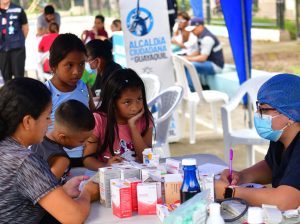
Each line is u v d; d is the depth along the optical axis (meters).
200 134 6.87
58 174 2.55
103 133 3.05
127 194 2.22
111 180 2.33
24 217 2.08
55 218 2.21
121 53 7.18
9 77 9.32
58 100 3.44
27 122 2.04
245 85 4.73
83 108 2.62
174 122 6.39
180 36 9.58
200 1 9.11
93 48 4.55
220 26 11.14
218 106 8.48
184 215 1.91
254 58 9.54
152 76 5.54
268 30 9.66
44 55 9.20
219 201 2.24
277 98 2.32
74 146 2.65
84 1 16.45
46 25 10.91
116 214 2.25
